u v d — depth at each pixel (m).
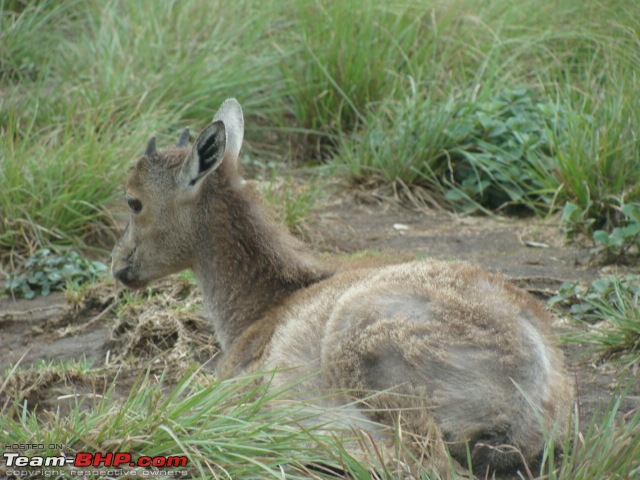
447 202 15.29
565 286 11.53
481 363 7.51
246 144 16.66
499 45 16.86
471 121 15.43
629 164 13.55
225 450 7.47
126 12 17.89
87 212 13.84
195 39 17.25
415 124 15.57
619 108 13.77
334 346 7.91
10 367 10.34
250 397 8.20
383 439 7.63
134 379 10.41
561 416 7.89
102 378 10.36
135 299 11.74
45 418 9.53
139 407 8.09
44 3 17.83
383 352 7.70
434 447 7.35
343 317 7.94
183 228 9.59
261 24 17.58
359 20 17.45
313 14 17.62
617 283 11.05
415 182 15.51
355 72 16.94
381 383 7.71
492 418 7.45
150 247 9.80
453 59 17.33
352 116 17.00
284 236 9.59
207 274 9.62
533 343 7.70
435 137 15.39
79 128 15.09
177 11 17.78
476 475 7.54
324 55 17.06
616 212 13.29
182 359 10.59
